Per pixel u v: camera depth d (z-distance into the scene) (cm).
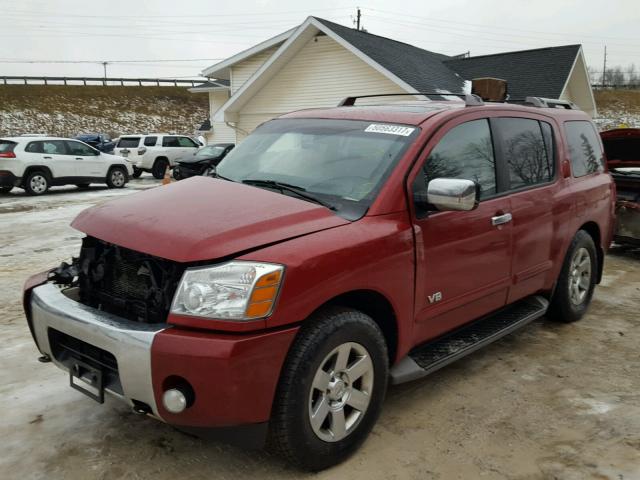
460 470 288
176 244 259
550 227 431
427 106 388
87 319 268
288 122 409
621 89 6328
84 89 6116
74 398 360
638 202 753
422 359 340
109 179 1873
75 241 926
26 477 279
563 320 500
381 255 292
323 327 268
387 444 311
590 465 292
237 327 244
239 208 291
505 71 2053
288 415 258
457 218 341
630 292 612
